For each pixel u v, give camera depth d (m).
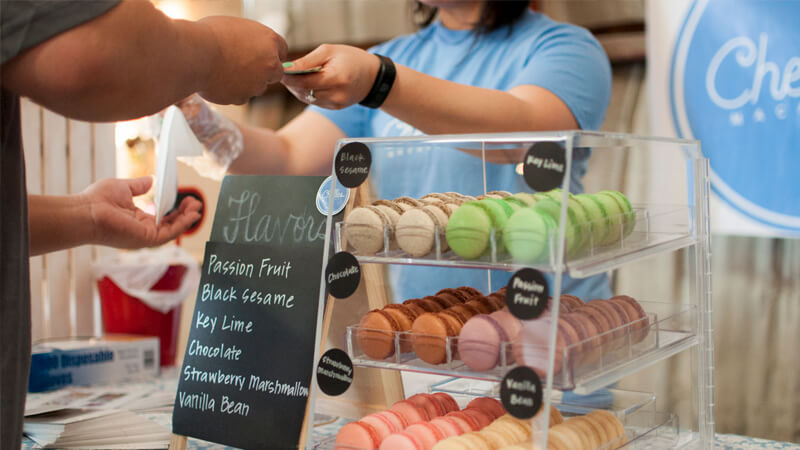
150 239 1.36
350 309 1.05
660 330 1.07
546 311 0.84
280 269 1.22
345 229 1.05
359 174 1.07
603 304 0.99
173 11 1.67
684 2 2.42
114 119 0.86
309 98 1.33
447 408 1.07
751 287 2.60
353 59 1.30
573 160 0.88
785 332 2.56
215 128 1.72
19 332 0.89
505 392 0.88
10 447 0.88
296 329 1.17
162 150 1.34
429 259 0.96
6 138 0.87
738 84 2.34
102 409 1.51
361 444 0.98
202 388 1.24
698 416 1.15
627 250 1.00
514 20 1.84
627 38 2.73
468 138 0.95
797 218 2.28
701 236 1.14
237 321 1.24
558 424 0.97
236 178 1.35
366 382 1.06
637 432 1.05
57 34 0.76
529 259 0.86
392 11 3.08
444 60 1.94
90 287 2.22
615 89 2.80
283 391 1.16
